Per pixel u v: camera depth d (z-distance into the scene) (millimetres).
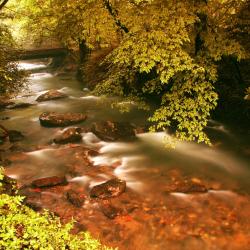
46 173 10109
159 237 7160
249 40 11133
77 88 20531
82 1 11266
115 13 10461
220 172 9812
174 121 13172
